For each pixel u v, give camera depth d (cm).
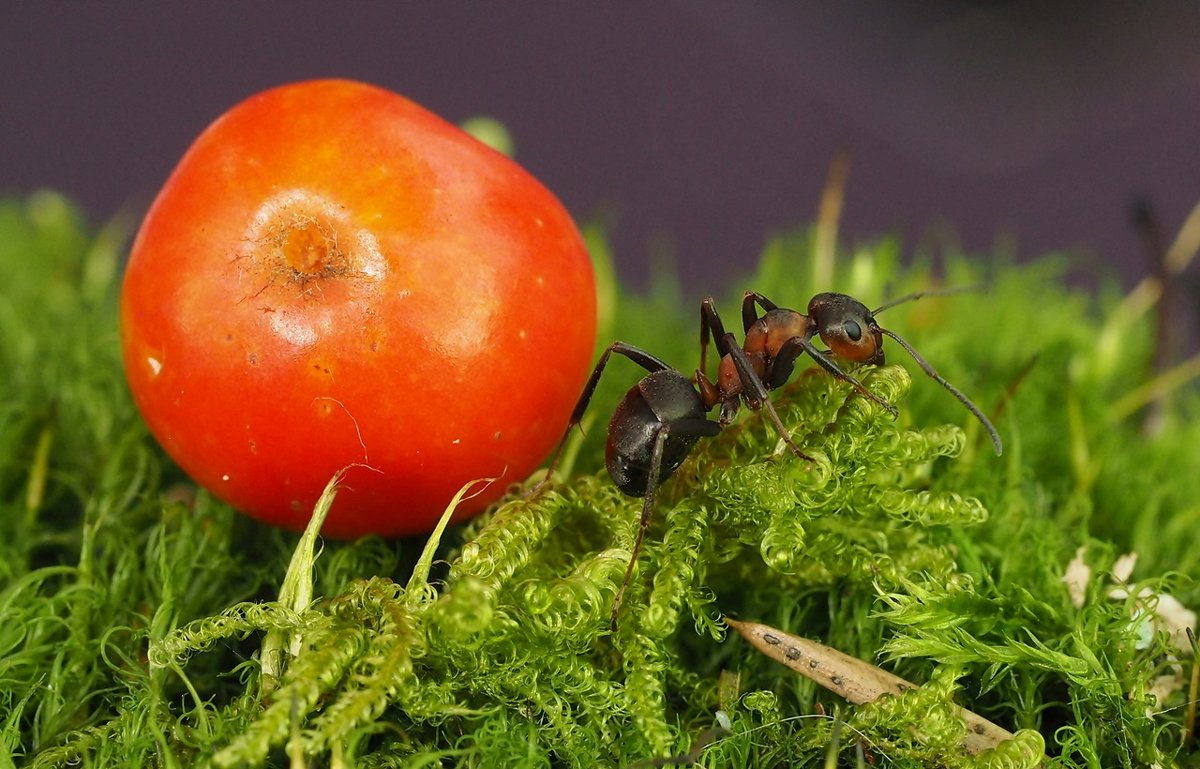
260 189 6
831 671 6
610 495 6
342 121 6
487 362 6
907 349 6
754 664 6
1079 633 6
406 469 6
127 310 6
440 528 6
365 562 6
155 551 6
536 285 6
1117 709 6
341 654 6
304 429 6
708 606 6
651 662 6
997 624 6
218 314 6
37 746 6
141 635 6
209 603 6
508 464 6
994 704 6
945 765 6
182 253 6
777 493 6
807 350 6
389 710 6
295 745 6
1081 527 6
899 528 6
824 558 6
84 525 6
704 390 6
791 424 6
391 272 6
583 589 6
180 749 6
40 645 6
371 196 6
